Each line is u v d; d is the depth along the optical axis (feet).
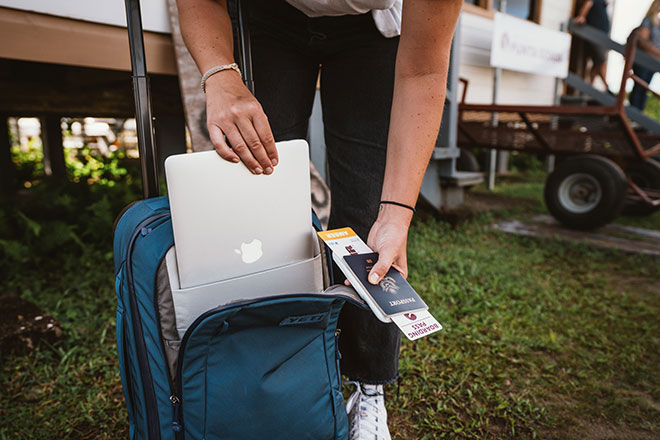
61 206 11.40
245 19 3.70
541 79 23.59
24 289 7.84
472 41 19.02
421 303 2.84
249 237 2.94
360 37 3.96
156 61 6.86
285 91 4.33
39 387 5.47
